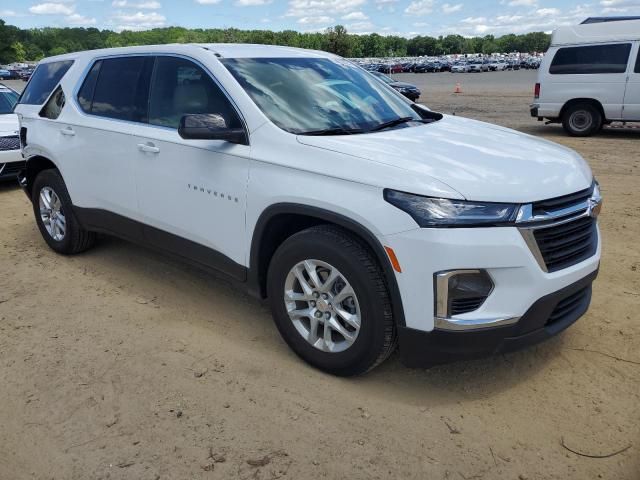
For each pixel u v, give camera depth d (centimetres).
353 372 324
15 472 266
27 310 429
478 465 267
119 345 375
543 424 295
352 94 406
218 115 352
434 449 277
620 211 666
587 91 1298
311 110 370
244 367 348
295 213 323
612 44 1257
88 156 470
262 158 339
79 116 481
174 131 399
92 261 529
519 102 2261
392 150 317
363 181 296
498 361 353
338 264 308
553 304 299
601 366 345
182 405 311
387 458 271
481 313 283
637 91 1245
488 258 276
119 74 457
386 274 292
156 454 275
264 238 352
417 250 279
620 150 1109
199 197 380
